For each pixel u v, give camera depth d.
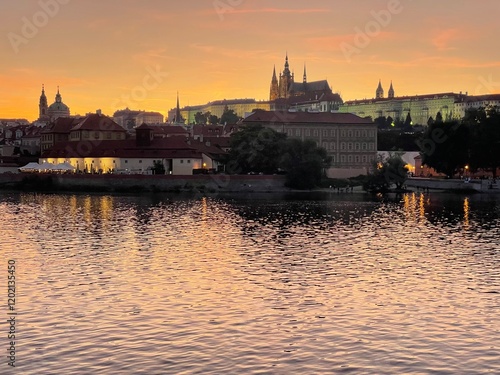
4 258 78.38
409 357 42.94
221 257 80.06
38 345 45.09
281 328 49.16
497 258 80.31
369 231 106.62
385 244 92.06
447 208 149.75
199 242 92.69
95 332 47.91
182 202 164.25
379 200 175.38
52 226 110.06
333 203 164.50
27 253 82.06
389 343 45.69
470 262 77.44
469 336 47.22
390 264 75.88
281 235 100.81
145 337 46.84
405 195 195.88
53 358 42.72
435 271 71.69
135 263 75.50
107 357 42.88
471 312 53.84
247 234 101.69
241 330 48.59
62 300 57.31
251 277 67.75
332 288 62.72
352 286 63.66
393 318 51.91
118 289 61.78
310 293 60.50
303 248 87.69
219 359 42.59
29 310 53.81
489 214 135.12
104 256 80.19
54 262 75.81
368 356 43.12
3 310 53.88
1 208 143.25
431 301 57.59
